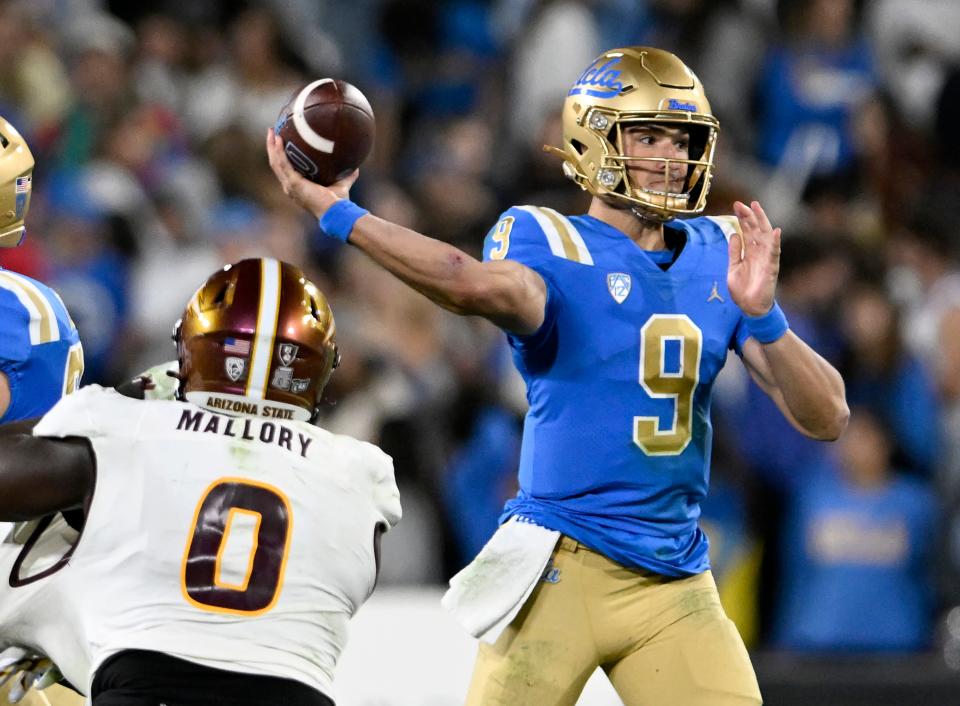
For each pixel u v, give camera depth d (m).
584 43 37.66
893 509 26.31
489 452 26.69
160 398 13.12
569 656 14.12
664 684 14.11
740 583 25.98
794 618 26.30
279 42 37.00
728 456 26.39
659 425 14.12
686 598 14.25
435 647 21.92
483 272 13.42
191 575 11.93
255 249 30.77
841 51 37.88
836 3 37.91
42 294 14.60
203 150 33.88
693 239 14.77
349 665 21.69
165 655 11.66
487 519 26.28
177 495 12.08
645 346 14.07
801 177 35.66
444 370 27.94
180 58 37.66
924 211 34.78
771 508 26.59
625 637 14.18
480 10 41.19
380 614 21.92
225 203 32.97
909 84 40.50
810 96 36.94
